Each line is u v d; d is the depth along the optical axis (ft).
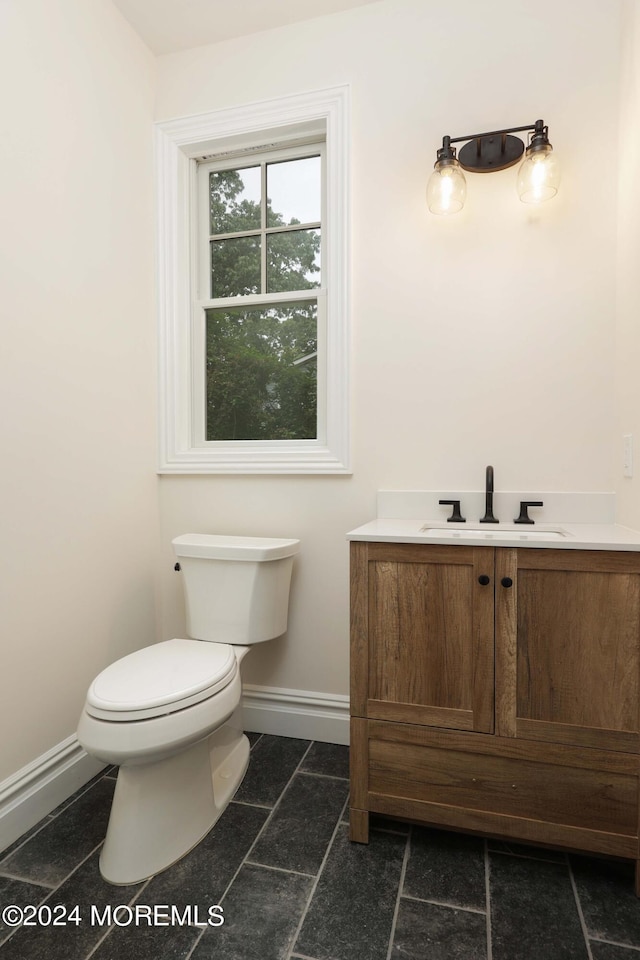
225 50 6.43
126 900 3.79
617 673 3.89
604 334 5.26
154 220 6.70
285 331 6.68
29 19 4.74
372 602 4.39
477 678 4.14
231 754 5.57
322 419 6.43
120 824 4.11
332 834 4.50
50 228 5.00
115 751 3.80
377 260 5.90
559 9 5.35
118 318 6.02
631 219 4.80
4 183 4.48
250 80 6.32
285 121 6.19
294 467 6.16
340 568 6.13
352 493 6.05
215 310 6.95
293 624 6.28
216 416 6.97
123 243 6.11
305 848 4.33
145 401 6.55
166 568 6.81
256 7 5.95
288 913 3.68
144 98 6.51
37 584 4.83
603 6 5.24
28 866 4.14
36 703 4.80
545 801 4.04
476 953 3.37
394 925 3.58
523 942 3.45
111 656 5.86
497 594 4.09
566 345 5.37
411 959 3.33
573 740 3.97
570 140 5.32
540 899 3.80
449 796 4.24
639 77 4.57
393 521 5.72
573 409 5.36
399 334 5.85
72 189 5.28
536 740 4.04
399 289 5.84
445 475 5.74
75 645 5.32
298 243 6.63
